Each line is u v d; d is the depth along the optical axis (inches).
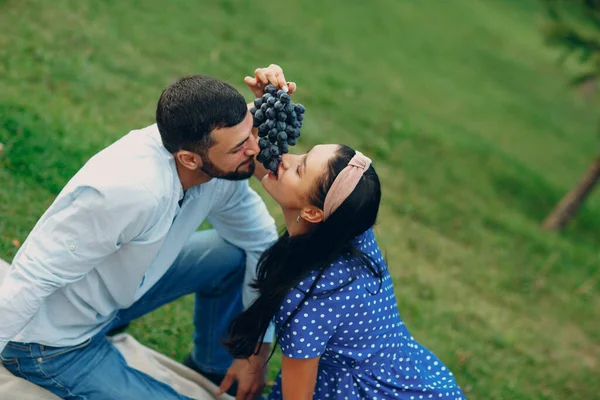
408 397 94.1
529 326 231.0
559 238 333.7
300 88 347.3
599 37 341.7
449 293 225.9
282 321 88.6
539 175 396.2
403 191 299.7
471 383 173.8
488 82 546.3
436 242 264.2
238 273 116.2
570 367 211.8
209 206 101.3
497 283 253.4
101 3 319.6
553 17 343.9
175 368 119.9
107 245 86.1
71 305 94.0
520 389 181.9
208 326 119.5
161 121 84.4
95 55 270.7
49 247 85.0
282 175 87.8
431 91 458.6
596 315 259.4
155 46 307.9
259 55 362.3
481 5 733.3
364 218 87.1
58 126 195.0
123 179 84.0
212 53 332.2
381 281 93.0
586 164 480.7
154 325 138.9
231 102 83.0
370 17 524.1
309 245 88.9
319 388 96.1
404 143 342.3
